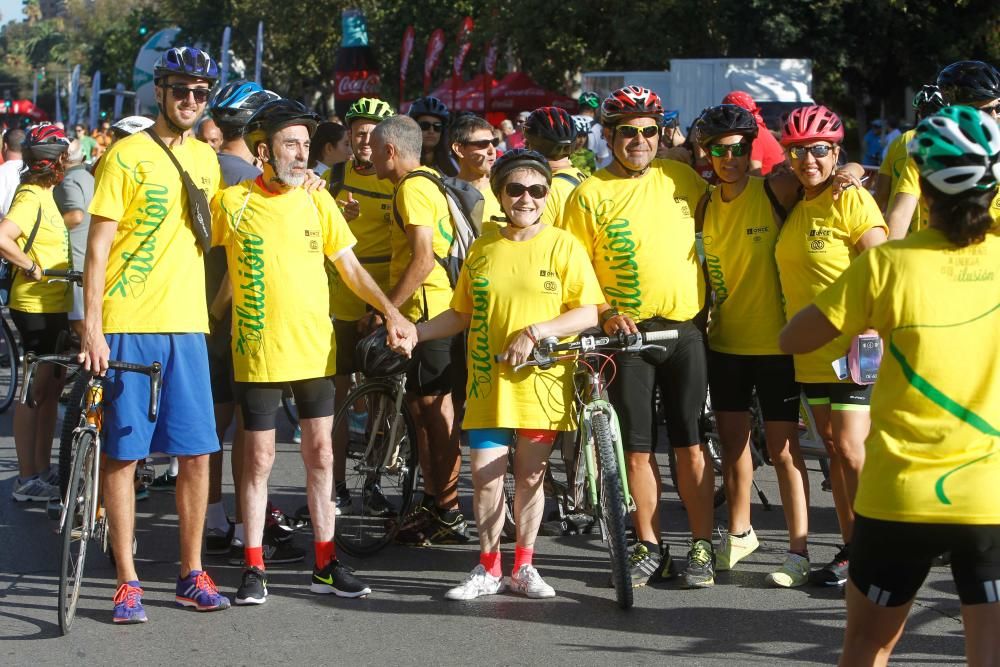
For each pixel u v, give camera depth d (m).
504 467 5.42
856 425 5.27
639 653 4.73
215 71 5.12
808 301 5.29
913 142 3.29
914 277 3.25
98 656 4.74
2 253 7.20
